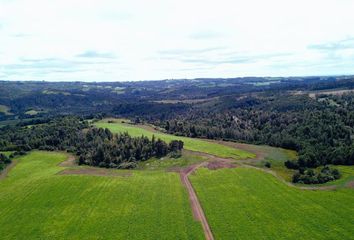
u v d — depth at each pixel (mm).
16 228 81188
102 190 103688
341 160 127750
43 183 111500
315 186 104188
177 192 100062
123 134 162875
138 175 119062
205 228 77375
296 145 151750
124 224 80500
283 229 75188
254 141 174125
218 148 152375
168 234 75062
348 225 76125
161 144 144125
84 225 80875
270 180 108625
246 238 71875
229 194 96938
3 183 118188
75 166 135875
